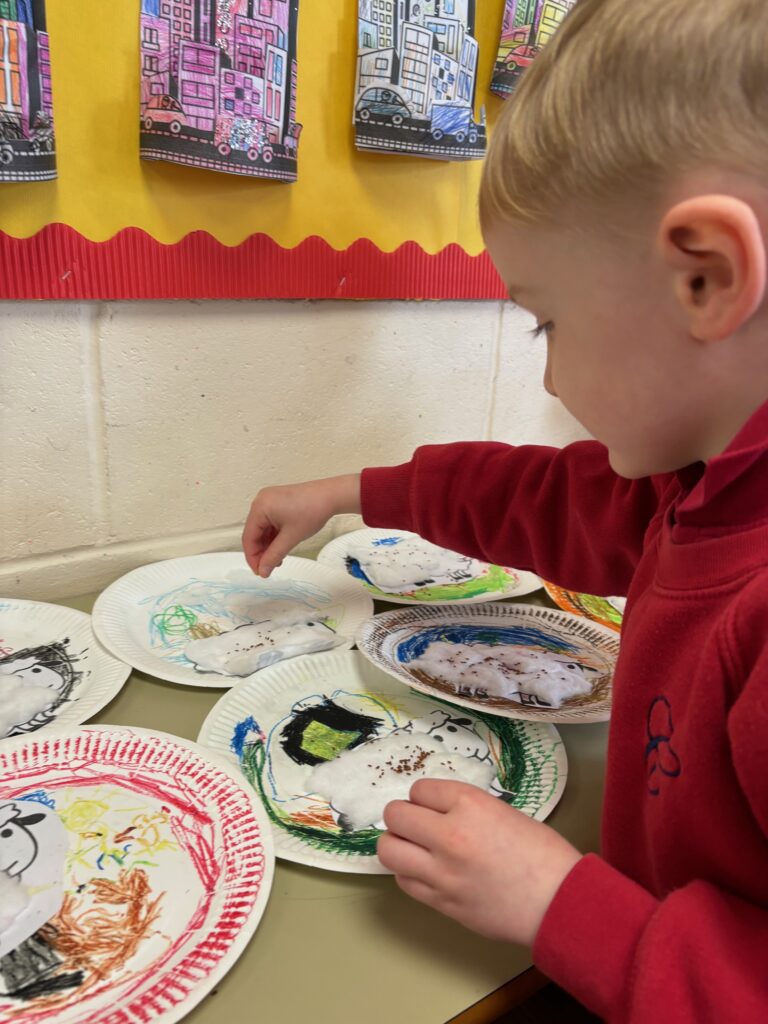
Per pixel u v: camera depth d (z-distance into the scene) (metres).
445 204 0.77
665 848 0.37
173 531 0.75
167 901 0.39
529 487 0.62
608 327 0.35
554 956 0.33
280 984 0.36
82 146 0.58
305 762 0.51
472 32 0.70
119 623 0.65
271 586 0.74
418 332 0.82
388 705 0.58
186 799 0.45
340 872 0.43
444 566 0.82
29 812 0.44
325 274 0.72
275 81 0.62
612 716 0.42
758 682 0.31
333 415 0.80
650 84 0.30
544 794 0.49
